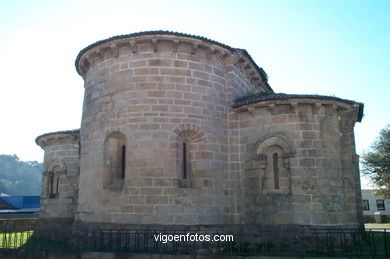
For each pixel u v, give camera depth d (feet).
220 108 56.59
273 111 54.70
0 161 444.14
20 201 156.56
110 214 50.06
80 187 57.11
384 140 140.56
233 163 56.29
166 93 52.26
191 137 53.21
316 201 51.21
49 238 60.54
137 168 49.98
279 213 51.85
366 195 184.96
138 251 42.55
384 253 41.39
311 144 52.95
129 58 53.88
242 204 55.01
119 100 53.11
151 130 50.93
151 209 48.70
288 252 42.60
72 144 79.92
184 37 53.16
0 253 47.11
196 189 51.06
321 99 53.42
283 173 53.21
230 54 58.70
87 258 42.47
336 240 49.60
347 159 57.26
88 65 60.49
